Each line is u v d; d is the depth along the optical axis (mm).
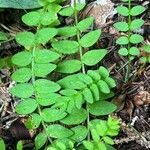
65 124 305
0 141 270
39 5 351
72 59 332
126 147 304
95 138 247
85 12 376
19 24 371
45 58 300
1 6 336
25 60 302
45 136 288
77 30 319
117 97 326
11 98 328
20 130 313
